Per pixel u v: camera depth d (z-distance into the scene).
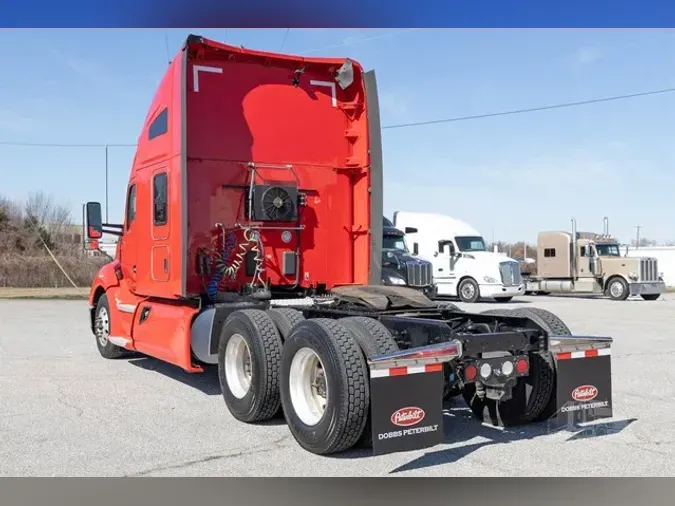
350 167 8.52
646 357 10.47
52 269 35.88
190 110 7.71
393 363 4.82
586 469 4.95
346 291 6.89
